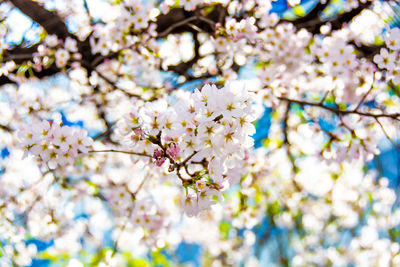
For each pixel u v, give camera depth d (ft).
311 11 11.49
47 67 11.54
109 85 13.24
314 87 12.35
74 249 14.52
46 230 13.17
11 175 12.74
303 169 16.49
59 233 13.44
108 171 13.05
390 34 9.09
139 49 11.66
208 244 19.33
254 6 11.44
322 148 9.89
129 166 12.64
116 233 14.90
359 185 17.25
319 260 18.99
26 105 12.30
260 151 14.42
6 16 11.69
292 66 10.74
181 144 6.40
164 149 6.52
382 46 11.23
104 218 14.97
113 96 13.37
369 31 11.75
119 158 12.58
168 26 11.50
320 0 11.18
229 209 15.23
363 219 18.24
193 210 6.67
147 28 11.27
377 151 9.73
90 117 13.70
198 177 6.53
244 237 18.60
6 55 11.25
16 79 11.51
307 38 10.71
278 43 10.66
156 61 12.14
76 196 13.00
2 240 13.10
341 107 11.63
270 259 18.63
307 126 10.32
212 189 6.53
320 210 18.04
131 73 13.29
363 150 9.68
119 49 11.34
